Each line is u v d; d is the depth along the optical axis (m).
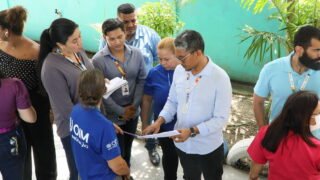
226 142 3.70
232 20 5.34
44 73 2.29
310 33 1.97
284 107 1.71
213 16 5.48
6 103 2.21
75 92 2.38
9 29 2.39
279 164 1.73
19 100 2.25
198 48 1.95
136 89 2.87
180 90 2.20
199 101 2.13
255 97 2.39
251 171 2.06
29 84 2.59
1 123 2.25
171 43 2.40
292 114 1.66
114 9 6.42
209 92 2.09
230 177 3.36
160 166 3.54
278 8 3.29
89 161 1.95
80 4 6.75
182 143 2.34
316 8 3.15
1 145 2.31
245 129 4.14
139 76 2.87
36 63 2.53
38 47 2.60
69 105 2.35
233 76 5.72
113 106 2.69
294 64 2.15
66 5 6.93
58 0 6.98
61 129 2.45
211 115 2.17
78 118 1.89
